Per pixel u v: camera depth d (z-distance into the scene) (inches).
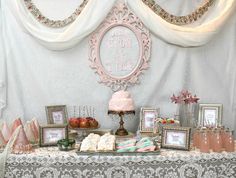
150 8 105.7
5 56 107.0
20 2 104.0
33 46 107.2
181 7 108.0
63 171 83.1
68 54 107.7
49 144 93.4
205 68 109.6
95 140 89.0
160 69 108.6
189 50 108.7
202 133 89.1
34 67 107.8
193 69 109.4
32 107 108.6
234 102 109.5
